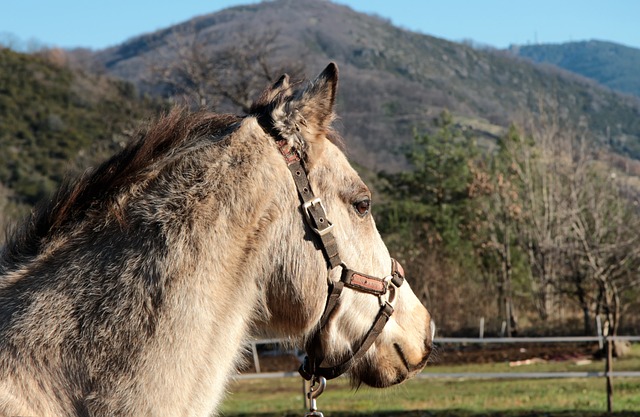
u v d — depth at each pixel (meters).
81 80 62.72
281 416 13.15
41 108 55.59
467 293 29.52
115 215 2.55
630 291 25.89
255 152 2.68
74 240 2.56
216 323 2.55
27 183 42.88
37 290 2.48
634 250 22.09
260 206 2.64
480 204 30.34
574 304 31.00
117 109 58.22
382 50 141.12
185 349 2.47
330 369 2.88
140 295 2.46
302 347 2.91
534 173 31.83
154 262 2.49
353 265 2.81
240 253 2.61
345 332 2.87
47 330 2.41
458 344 25.17
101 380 2.39
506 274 28.08
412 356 3.05
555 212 28.14
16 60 62.75
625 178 28.56
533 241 29.14
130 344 2.42
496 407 13.59
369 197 2.88
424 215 30.64
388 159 59.78
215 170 2.63
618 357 20.91
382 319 2.91
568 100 123.94
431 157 32.28
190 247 2.53
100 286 2.47
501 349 23.62
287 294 2.70
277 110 2.73
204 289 2.52
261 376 11.91
